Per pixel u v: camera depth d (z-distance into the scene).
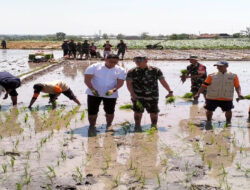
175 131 7.09
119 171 4.87
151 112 7.52
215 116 8.55
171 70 20.47
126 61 27.17
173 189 4.29
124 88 13.11
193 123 7.79
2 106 9.59
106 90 7.30
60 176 4.69
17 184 4.34
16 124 7.56
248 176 4.67
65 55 30.19
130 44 67.38
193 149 5.87
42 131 7.00
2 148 5.87
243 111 9.12
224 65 7.54
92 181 4.52
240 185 4.39
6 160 5.28
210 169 4.94
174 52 41.47
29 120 7.95
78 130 7.14
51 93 9.28
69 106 9.65
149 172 4.84
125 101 10.55
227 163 5.18
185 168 4.98
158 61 27.64
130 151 5.77
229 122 7.87
